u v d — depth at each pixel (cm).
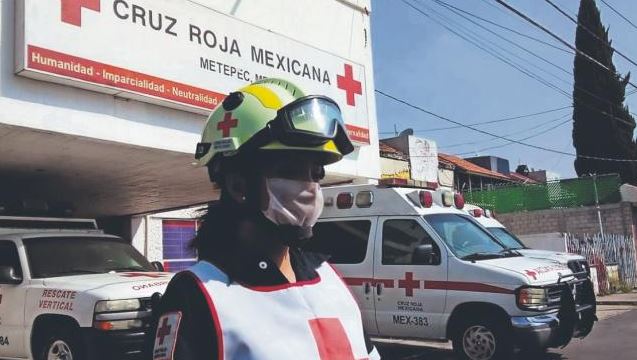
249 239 169
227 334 144
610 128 3148
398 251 782
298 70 923
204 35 775
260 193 170
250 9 876
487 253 766
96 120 665
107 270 696
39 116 617
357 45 1086
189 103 743
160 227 1471
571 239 1655
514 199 2316
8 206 791
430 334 743
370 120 1079
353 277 805
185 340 144
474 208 1105
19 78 605
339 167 998
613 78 3191
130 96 687
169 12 732
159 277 650
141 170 855
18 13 601
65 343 595
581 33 3244
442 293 734
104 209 1308
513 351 691
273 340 149
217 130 172
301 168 174
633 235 2062
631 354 817
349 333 169
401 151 2522
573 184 2194
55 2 617
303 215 172
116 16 673
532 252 951
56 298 607
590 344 898
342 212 845
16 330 640
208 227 171
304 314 159
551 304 706
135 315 582
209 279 151
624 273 1938
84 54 638
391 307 773
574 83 3272
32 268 655
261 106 168
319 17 1008
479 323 707
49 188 992
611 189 2120
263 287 156
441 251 746
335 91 996
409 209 788
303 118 166
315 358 154
